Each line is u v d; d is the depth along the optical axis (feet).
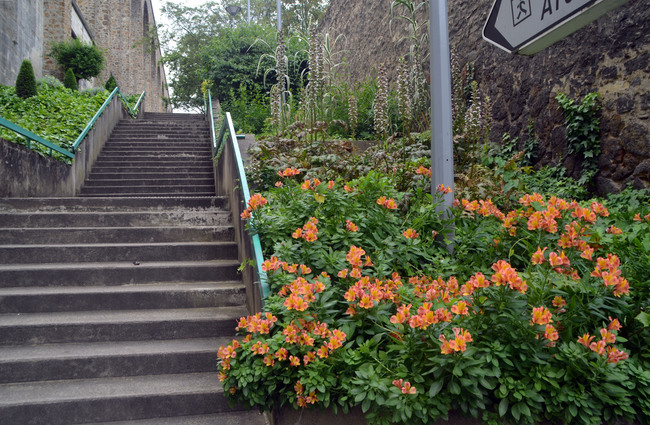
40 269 14.03
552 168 19.74
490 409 7.23
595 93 17.87
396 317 7.16
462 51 27.40
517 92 22.59
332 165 16.90
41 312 12.95
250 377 7.86
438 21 11.91
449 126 11.93
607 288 7.60
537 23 7.81
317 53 20.30
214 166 30.27
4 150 19.79
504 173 16.67
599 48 17.87
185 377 10.94
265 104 45.14
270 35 62.75
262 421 9.78
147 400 9.92
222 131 25.08
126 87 85.25
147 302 13.37
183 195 27.55
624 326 7.95
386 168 16.08
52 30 57.62
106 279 14.28
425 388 6.98
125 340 12.08
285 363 8.02
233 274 14.94
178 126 43.83
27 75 40.96
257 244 10.85
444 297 7.92
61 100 41.37
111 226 17.79
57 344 11.80
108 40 81.35
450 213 12.03
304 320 8.05
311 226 9.89
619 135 16.98
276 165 17.58
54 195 24.49
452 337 7.00
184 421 9.77
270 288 9.34
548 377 6.88
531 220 8.89
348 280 8.97
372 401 7.02
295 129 20.57
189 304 13.55
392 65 36.76
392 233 11.28
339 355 7.59
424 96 23.63
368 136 27.94
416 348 7.14
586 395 6.76
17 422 9.53
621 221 12.61
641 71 16.12
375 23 40.78
